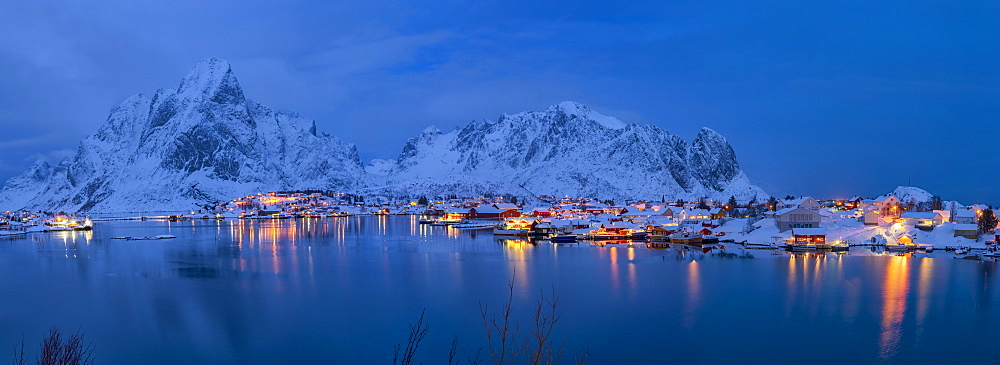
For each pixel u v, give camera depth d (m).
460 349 56.50
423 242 153.00
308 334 61.03
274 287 83.50
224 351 56.56
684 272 94.38
